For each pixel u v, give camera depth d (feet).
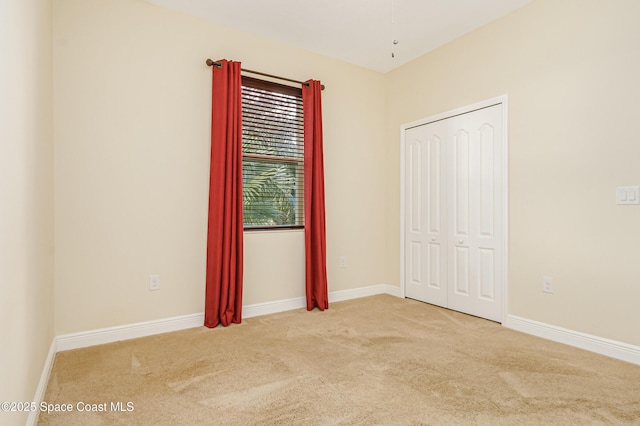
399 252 13.16
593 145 7.98
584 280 8.11
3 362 3.69
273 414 5.37
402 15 9.72
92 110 8.29
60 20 7.93
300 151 11.80
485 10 9.50
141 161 8.91
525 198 9.27
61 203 7.91
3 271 3.76
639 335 7.26
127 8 8.76
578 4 8.23
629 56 7.45
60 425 5.09
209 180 9.87
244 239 10.53
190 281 9.61
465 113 10.81
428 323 9.92
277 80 11.21
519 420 5.19
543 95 8.88
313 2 9.09
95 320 8.30
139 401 5.75
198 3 9.12
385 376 6.63
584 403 5.66
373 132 13.46
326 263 12.25
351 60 12.63
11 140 4.16
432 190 11.93
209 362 7.27
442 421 5.17
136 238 8.84
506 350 7.93
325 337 8.79
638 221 7.32
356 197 13.00
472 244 10.62
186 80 9.57
